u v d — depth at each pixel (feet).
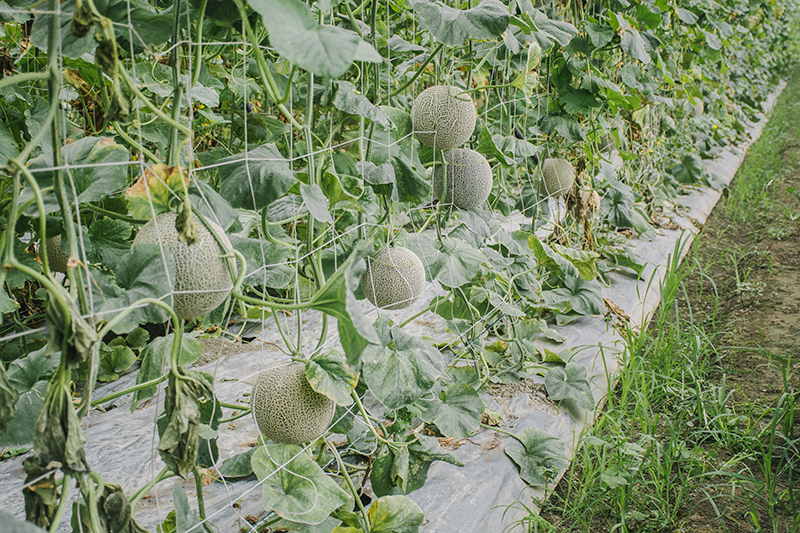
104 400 4.76
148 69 5.92
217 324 5.62
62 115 3.65
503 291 8.75
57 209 3.52
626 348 9.25
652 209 16.47
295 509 4.42
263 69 3.92
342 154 5.68
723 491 6.92
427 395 6.63
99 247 6.37
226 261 3.83
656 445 7.09
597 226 12.57
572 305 9.96
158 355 5.00
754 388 9.02
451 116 6.04
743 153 25.90
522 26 6.03
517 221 13.61
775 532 6.02
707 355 9.57
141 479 6.23
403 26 10.36
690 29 15.89
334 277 3.47
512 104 9.18
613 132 11.86
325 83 5.05
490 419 7.48
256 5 3.07
